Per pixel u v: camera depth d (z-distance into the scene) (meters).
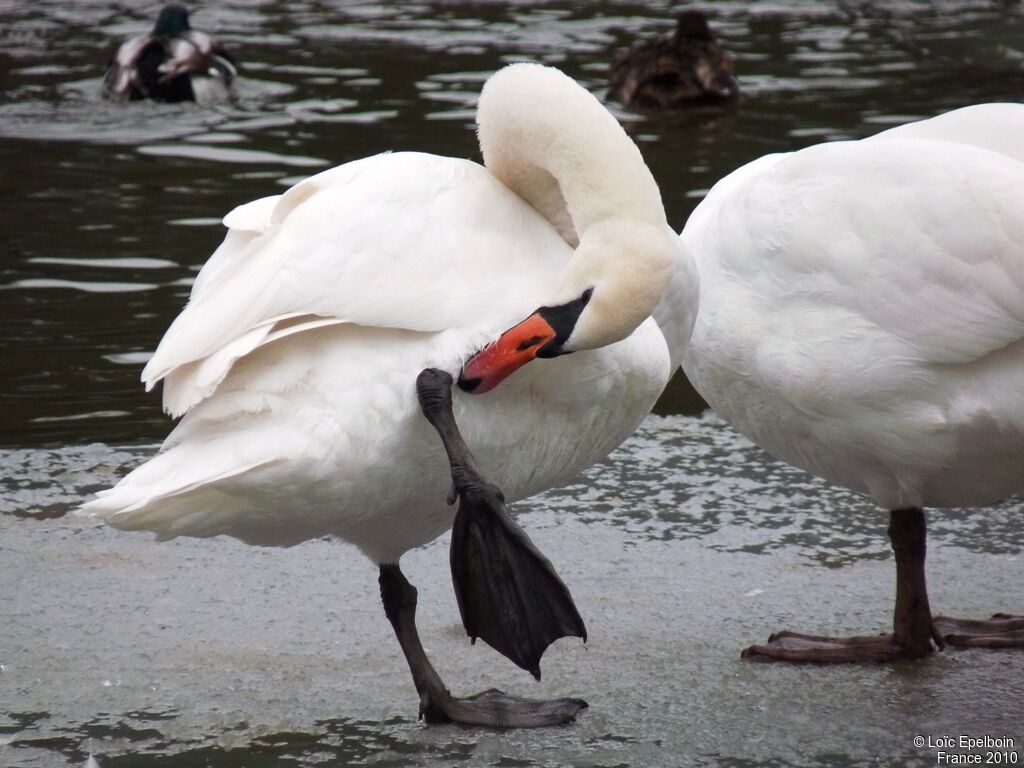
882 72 28.38
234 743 8.77
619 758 8.61
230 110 25.70
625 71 26.69
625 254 8.40
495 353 8.16
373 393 7.99
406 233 8.25
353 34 31.81
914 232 9.25
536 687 9.62
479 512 8.22
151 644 10.09
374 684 9.61
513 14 33.94
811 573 11.34
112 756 8.59
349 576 11.27
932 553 11.66
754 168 11.17
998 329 9.05
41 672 9.66
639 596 10.89
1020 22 32.88
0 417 14.35
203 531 8.19
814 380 9.62
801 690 9.52
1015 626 10.31
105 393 14.90
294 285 7.93
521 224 8.77
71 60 29.81
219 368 7.71
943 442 9.43
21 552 11.48
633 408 9.16
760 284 9.85
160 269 18.00
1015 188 9.09
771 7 35.03
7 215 19.91
